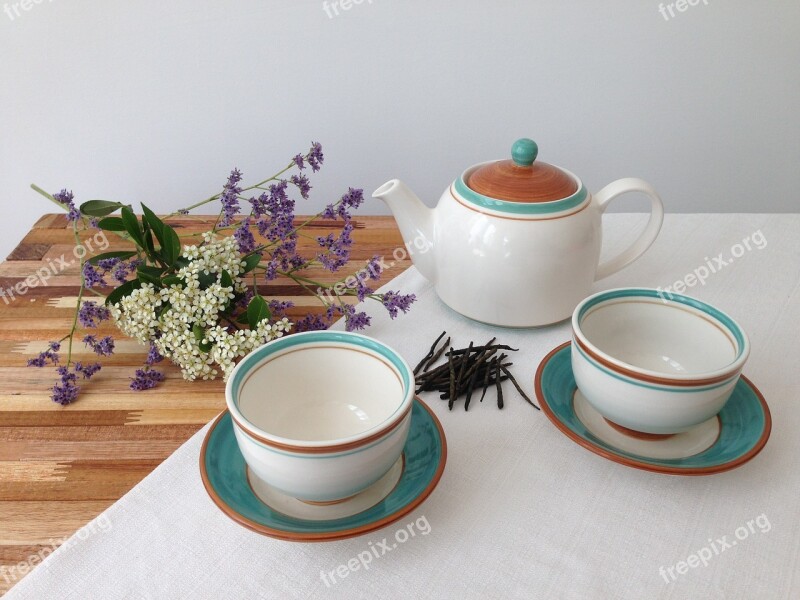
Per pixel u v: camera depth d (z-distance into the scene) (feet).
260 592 1.50
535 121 4.34
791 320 2.47
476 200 2.29
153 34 3.91
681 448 1.85
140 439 1.99
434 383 2.13
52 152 4.34
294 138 4.33
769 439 1.94
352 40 3.99
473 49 4.06
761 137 4.53
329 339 1.82
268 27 3.92
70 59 3.98
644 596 1.49
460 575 1.54
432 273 2.51
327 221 3.34
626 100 4.31
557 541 1.63
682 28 4.08
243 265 2.45
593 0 3.93
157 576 1.53
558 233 2.23
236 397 1.63
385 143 4.39
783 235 3.08
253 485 1.67
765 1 4.01
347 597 1.49
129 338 2.48
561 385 2.03
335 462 1.45
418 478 1.65
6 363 2.32
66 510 1.74
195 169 4.44
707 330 1.94
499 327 2.46
